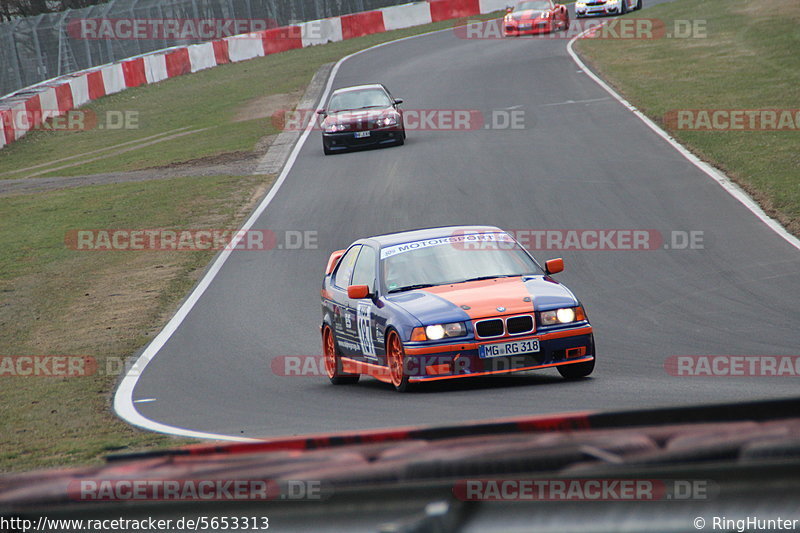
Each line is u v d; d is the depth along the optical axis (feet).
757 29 451.12
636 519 16.75
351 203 244.22
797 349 105.91
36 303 190.70
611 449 17.44
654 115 303.68
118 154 385.50
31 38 520.42
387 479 18.03
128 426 97.09
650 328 125.29
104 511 19.10
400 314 100.01
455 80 422.41
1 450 90.99
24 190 331.57
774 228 177.17
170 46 608.60
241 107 451.53
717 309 131.85
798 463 16.43
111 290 194.29
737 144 252.83
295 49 629.92
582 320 100.12
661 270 159.43
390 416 86.28
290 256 203.00
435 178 258.57
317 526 17.93
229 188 288.71
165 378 124.57
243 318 159.12
